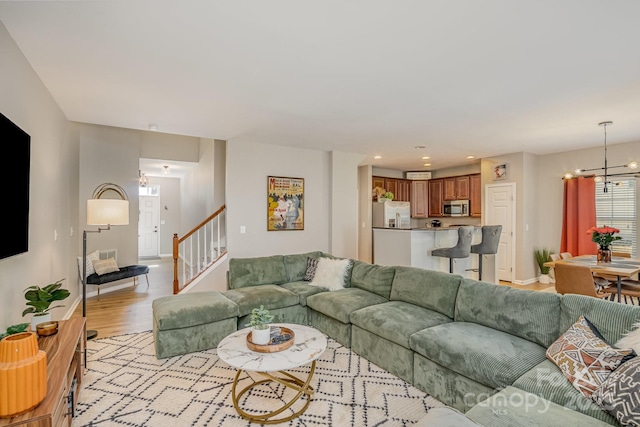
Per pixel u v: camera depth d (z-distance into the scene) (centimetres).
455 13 182
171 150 709
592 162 553
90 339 336
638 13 180
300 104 334
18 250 210
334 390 241
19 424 131
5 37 200
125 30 200
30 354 141
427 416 139
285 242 538
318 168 574
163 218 972
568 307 214
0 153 182
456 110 352
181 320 296
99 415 210
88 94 305
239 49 223
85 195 517
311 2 172
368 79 272
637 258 502
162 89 294
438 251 488
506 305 244
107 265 509
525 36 206
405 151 584
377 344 280
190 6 175
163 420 206
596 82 277
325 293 367
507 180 619
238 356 214
